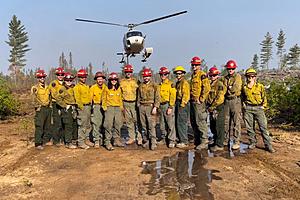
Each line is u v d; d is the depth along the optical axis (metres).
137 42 14.05
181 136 9.63
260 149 9.20
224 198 5.93
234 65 8.88
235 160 8.18
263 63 73.69
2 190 6.67
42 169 7.95
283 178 6.94
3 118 17.42
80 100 9.59
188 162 8.09
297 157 8.40
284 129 12.09
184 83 9.32
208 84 9.00
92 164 8.15
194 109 9.33
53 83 9.83
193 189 6.36
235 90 8.90
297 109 12.51
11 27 55.81
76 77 10.34
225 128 9.35
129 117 10.09
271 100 13.64
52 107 9.97
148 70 9.52
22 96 27.12
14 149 10.05
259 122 9.00
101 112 9.84
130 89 9.91
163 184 6.65
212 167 7.66
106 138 9.67
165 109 9.62
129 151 9.30
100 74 9.74
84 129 9.77
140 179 6.97
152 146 9.45
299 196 6.02
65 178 7.23
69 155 9.03
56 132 10.05
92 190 6.46
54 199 6.12
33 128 13.88
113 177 7.16
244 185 6.55
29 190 6.61
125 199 5.96
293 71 28.08
